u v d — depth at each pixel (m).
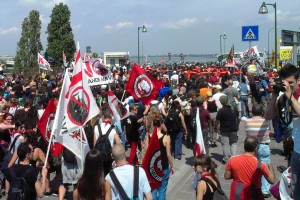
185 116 13.23
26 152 6.21
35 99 14.63
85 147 7.45
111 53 54.97
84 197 5.11
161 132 7.73
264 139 8.20
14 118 8.91
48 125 8.45
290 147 6.76
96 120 9.01
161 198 7.53
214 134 14.55
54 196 9.34
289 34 15.48
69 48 67.06
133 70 11.77
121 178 5.24
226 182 10.15
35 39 63.94
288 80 4.16
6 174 6.28
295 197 4.32
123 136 11.37
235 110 12.76
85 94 7.18
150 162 7.36
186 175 11.10
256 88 18.84
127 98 14.27
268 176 6.14
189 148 14.70
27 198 6.03
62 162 8.05
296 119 4.25
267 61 56.69
